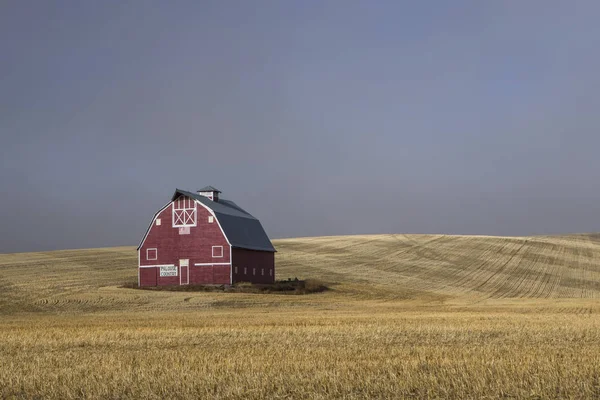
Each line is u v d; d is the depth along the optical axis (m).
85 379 20.34
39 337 33.22
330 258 117.69
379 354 24.70
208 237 82.31
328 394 18.20
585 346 27.23
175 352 26.20
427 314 51.25
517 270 107.88
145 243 84.38
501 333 32.84
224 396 18.14
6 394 19.16
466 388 18.41
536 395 17.86
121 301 65.75
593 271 108.12
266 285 81.56
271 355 24.78
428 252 123.81
